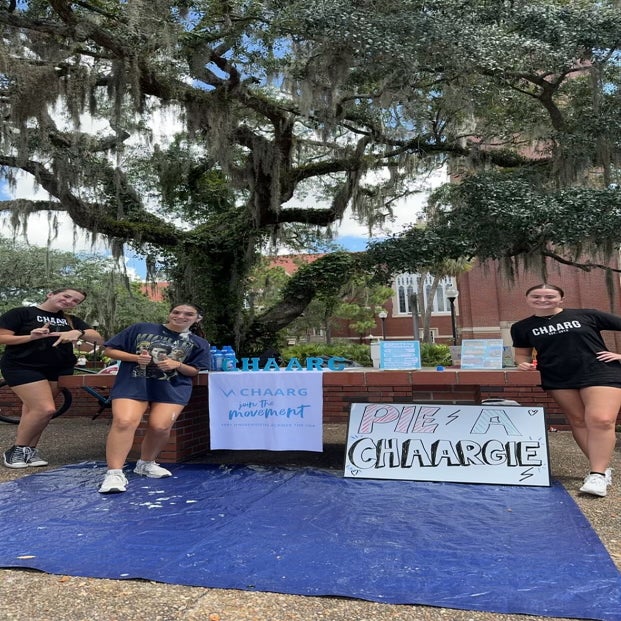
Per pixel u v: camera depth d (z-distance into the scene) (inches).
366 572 112.5
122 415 180.9
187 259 525.0
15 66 339.3
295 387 207.0
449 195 486.6
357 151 489.4
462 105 405.4
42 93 351.9
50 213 499.8
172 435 222.4
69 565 119.0
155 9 343.0
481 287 1206.9
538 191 420.8
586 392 173.0
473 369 203.9
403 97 377.4
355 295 1240.2
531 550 122.1
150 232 514.9
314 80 369.1
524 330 189.5
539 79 403.9
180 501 165.2
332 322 1355.8
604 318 176.7
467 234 433.1
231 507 158.7
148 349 186.9
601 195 380.5
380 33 332.8
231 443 211.2
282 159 473.4
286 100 462.3
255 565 117.0
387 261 481.4
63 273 920.3
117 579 112.7
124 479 179.5
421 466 188.9
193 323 207.0
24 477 198.2
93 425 346.0
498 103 450.9
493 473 182.7
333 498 166.6
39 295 922.1
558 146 440.8
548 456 181.2
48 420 223.6
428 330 1162.6
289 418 206.5
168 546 128.3
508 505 156.9
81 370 383.2
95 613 99.9
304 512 153.0
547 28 368.5
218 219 576.1
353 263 558.9
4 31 346.9
